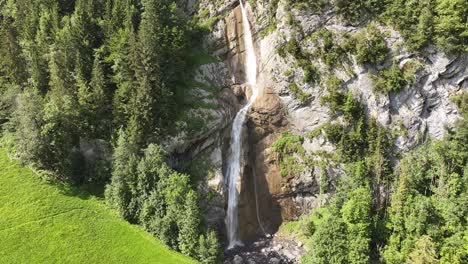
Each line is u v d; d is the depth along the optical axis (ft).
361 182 200.54
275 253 207.00
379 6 212.02
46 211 199.62
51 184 214.90
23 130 216.33
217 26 258.37
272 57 236.63
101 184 219.00
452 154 191.31
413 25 205.77
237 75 253.03
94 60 220.43
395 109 210.59
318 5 222.89
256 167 235.20
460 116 201.26
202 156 223.51
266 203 231.30
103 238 190.60
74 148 222.28
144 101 209.05
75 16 232.73
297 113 230.68
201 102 229.45
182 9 272.51
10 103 235.20
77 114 217.15
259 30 246.06
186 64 241.14
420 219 177.47
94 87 216.95
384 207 199.41
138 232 195.11
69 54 224.74
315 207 226.17
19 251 178.81
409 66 207.10
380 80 210.79
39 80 233.14
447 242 173.99
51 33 241.76
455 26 194.90
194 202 188.14
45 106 215.31
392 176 206.18
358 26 216.95
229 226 218.38
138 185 199.93
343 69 219.00
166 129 216.13
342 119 219.20
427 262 169.27
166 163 203.31
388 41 210.59
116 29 229.45
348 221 183.83
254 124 237.86
